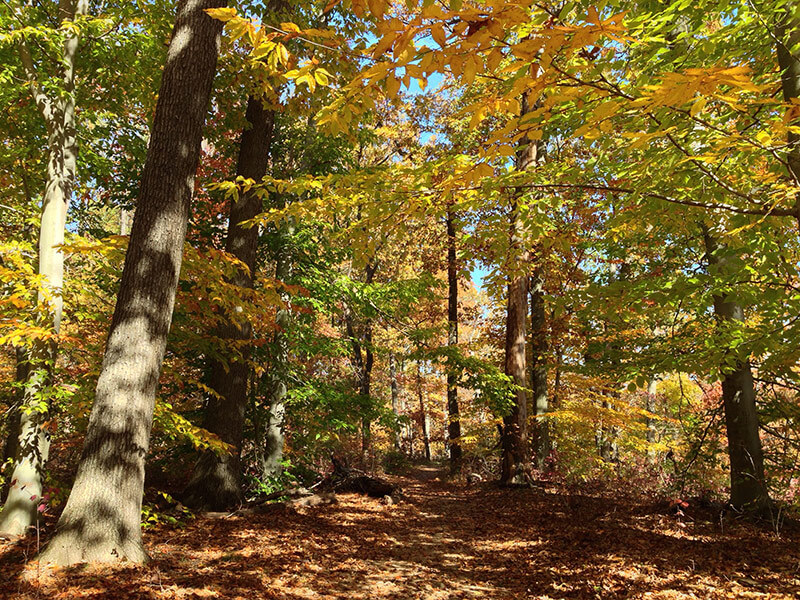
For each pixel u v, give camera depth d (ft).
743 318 23.27
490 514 31.89
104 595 13.50
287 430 42.06
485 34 5.40
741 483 24.90
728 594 16.20
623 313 16.80
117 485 16.38
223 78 30.22
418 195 12.42
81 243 22.67
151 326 17.65
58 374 23.47
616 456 53.52
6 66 21.99
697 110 7.20
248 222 15.35
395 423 40.55
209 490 27.37
